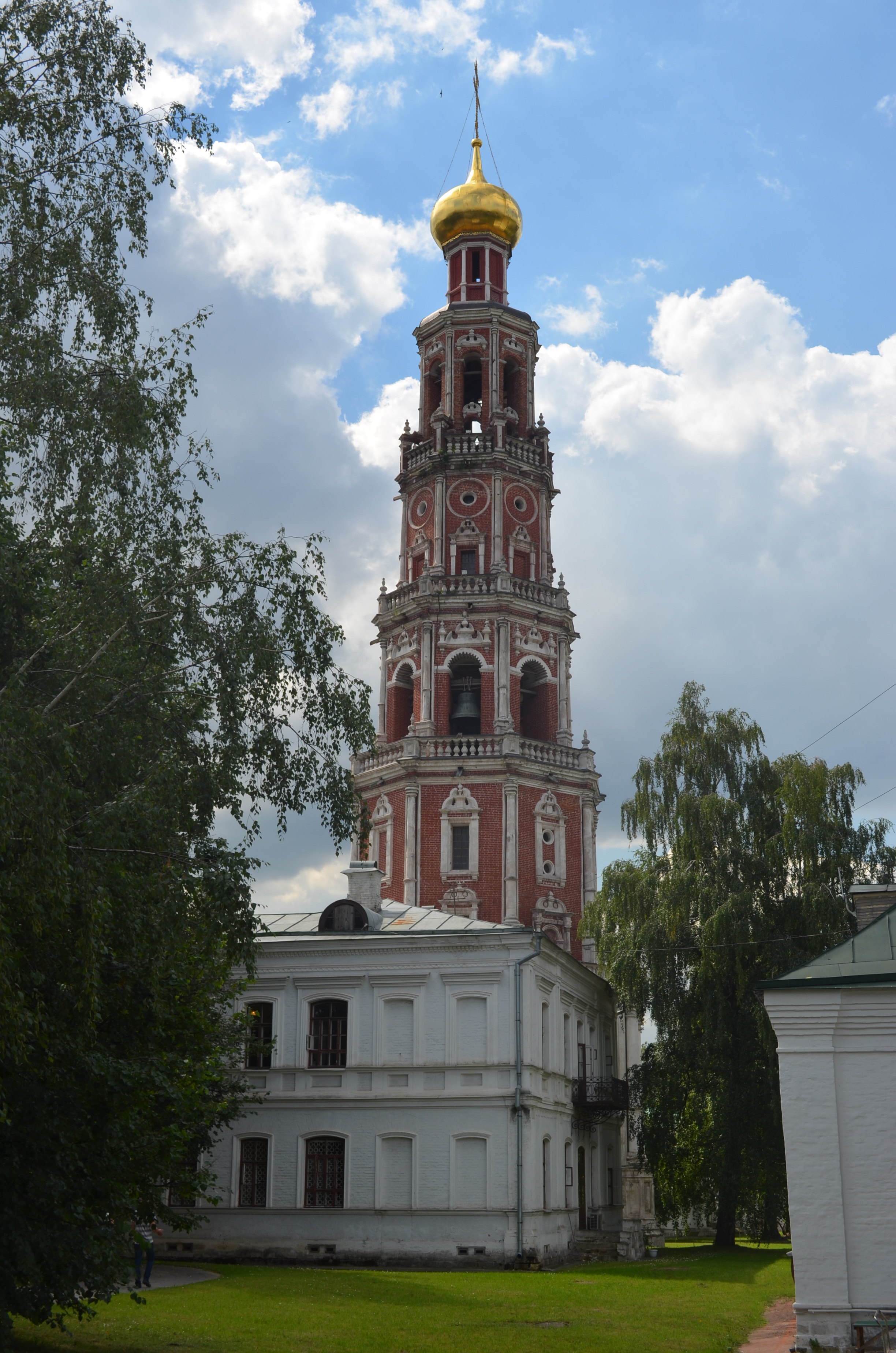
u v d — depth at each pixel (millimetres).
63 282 24156
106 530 24188
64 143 24531
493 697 63531
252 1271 37094
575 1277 37062
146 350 25062
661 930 49125
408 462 69500
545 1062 46219
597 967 60969
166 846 21953
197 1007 28891
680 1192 50125
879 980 23531
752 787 51438
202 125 25750
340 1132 43344
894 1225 22734
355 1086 43781
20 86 24031
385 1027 44188
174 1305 27703
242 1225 43281
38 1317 20250
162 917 21391
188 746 23281
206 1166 43750
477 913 60031
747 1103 45875
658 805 52188
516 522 67438
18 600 20391
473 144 73938
